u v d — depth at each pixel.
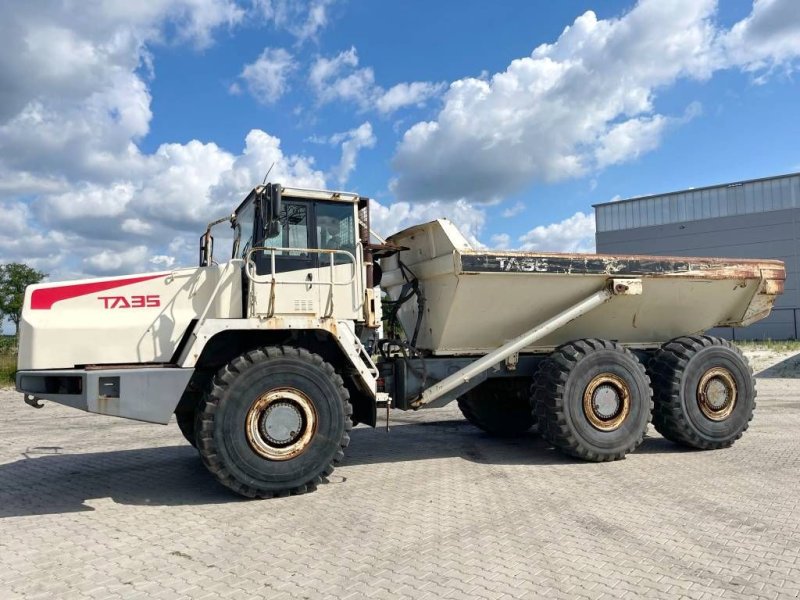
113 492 5.65
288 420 5.41
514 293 6.75
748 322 8.12
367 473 6.28
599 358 6.68
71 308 5.39
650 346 7.91
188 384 5.75
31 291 5.34
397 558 3.89
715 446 7.27
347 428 5.66
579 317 7.34
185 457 7.22
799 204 33.03
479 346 7.10
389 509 4.98
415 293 7.05
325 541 4.23
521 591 3.37
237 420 5.21
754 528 4.38
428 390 6.61
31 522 4.77
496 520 4.64
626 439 6.70
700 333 8.11
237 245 6.54
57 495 5.57
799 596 3.28
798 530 4.34
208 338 5.32
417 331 7.03
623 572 3.61
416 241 7.14
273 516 4.83
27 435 9.02
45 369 5.21
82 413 11.66
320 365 5.55
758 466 6.39
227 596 3.37
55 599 3.37
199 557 3.97
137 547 4.18
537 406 6.71
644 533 4.30
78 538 4.38
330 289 6.01
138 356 5.46
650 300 7.43
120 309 5.50
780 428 8.70
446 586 3.45
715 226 35.31
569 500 5.18
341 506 5.08
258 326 5.47
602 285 7.10
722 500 5.11
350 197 6.19
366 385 5.89
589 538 4.21
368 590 3.41
